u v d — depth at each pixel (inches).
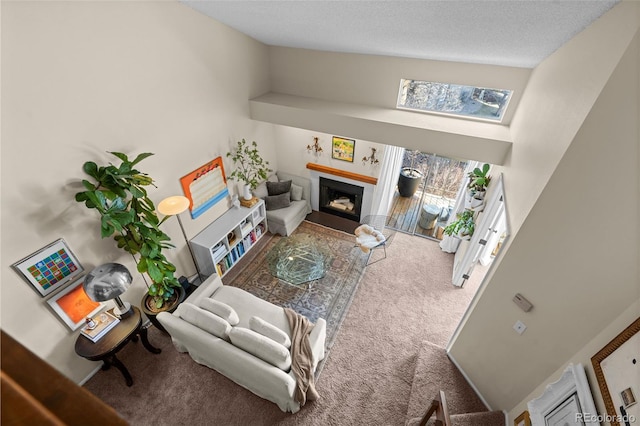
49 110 106.0
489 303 115.8
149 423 128.2
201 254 180.7
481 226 158.6
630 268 73.4
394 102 180.7
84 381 139.7
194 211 176.6
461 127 159.3
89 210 124.9
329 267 203.6
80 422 13.2
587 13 77.0
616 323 77.0
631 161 68.6
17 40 95.0
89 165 115.6
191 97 154.9
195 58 150.6
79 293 128.6
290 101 193.3
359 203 237.5
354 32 124.9
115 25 116.7
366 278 195.8
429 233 232.4
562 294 91.1
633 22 64.5
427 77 165.6
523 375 109.1
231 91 178.1
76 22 106.3
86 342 127.0
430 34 109.5
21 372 12.6
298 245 204.4
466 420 115.3
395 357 152.3
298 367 124.4
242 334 123.7
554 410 88.6
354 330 165.0
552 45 103.8
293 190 238.2
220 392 137.9
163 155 149.8
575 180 80.4
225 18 147.5
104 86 119.0
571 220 83.7
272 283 191.9
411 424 118.4
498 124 163.0
